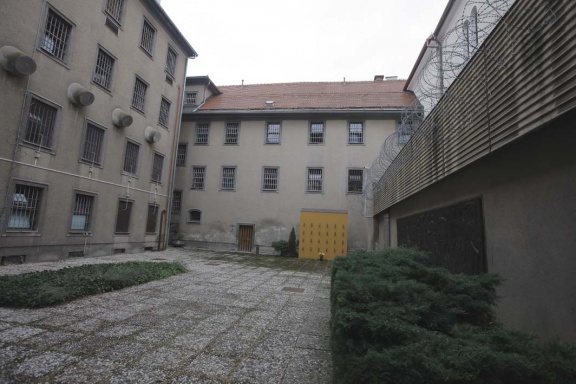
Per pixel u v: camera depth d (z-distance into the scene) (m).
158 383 3.07
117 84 14.23
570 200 3.07
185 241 21.31
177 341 4.21
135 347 3.93
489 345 2.25
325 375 3.37
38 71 10.38
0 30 9.20
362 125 20.91
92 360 3.52
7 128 9.45
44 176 10.72
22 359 3.46
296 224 20.38
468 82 4.61
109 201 13.98
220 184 21.62
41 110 10.68
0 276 6.76
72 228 12.20
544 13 2.97
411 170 8.18
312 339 4.51
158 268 9.64
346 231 19.16
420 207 8.67
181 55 19.95
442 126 5.74
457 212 5.81
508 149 4.15
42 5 10.44
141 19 15.93
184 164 22.23
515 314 3.92
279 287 8.68
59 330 4.38
